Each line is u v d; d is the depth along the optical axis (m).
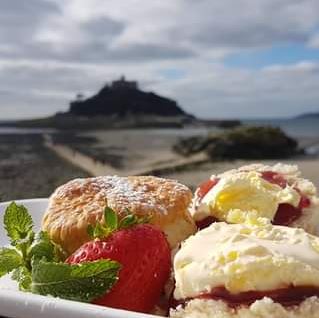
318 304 0.10
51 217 0.14
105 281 0.11
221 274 0.11
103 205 0.14
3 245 0.18
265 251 0.11
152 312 0.12
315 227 0.16
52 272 0.12
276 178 0.17
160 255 0.12
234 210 0.15
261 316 0.10
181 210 0.15
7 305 0.10
